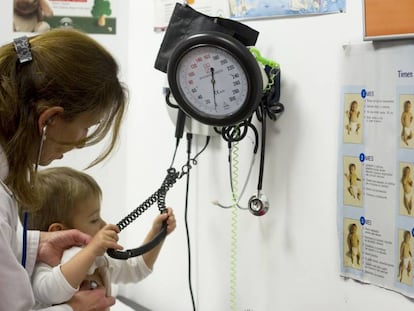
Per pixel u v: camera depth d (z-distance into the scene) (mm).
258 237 1361
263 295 1361
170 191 1586
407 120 1058
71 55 924
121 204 1765
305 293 1271
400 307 1102
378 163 1111
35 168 949
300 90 1237
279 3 1256
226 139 1297
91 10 1680
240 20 1347
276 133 1296
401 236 1086
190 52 1151
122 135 1736
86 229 1335
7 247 898
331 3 1163
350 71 1140
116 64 1001
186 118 1414
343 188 1174
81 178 1361
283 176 1292
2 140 914
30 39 951
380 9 1056
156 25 1582
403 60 1053
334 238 1204
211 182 1459
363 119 1127
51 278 1109
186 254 1555
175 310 1609
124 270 1387
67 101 917
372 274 1143
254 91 1123
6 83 894
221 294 1464
